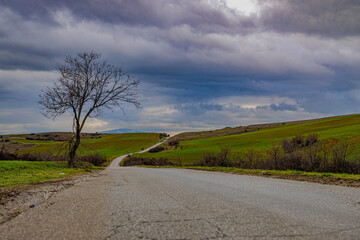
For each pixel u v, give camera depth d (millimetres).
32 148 98438
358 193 6379
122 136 153250
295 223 3543
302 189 7203
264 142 72438
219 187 7738
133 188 7609
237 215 4031
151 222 3619
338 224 3484
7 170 15344
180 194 6297
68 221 3664
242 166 20859
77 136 23047
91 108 23391
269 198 5645
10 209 4547
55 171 17062
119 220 3729
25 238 2920
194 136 146375
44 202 5215
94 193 6535
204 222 3615
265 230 3225
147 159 50750
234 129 153500
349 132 58562
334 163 13484
